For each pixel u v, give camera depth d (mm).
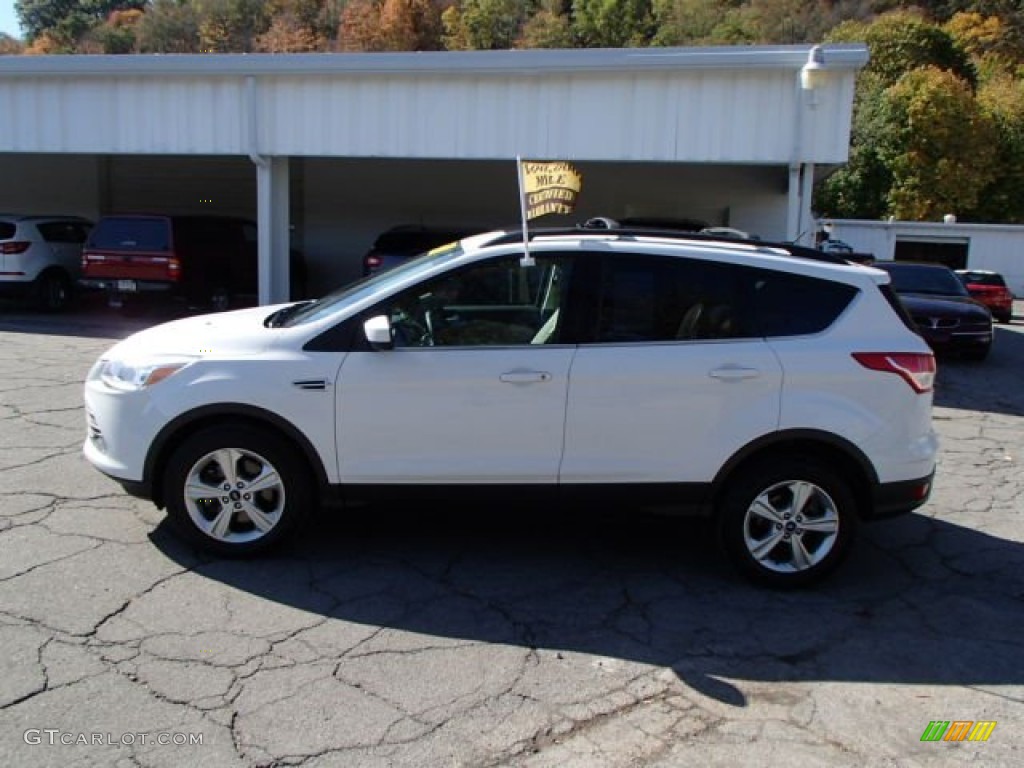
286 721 3061
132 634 3615
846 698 3381
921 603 4285
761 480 4242
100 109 12578
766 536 4332
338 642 3641
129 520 4844
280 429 4254
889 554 4941
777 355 4184
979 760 3010
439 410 4195
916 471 4273
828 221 35781
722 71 10703
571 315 4246
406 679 3375
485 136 11570
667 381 4160
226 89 12180
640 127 11078
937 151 45000
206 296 13617
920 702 3375
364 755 2895
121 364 4422
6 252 13711
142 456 4289
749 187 17031
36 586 4004
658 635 3834
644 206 17734
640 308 4262
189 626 3709
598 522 5195
